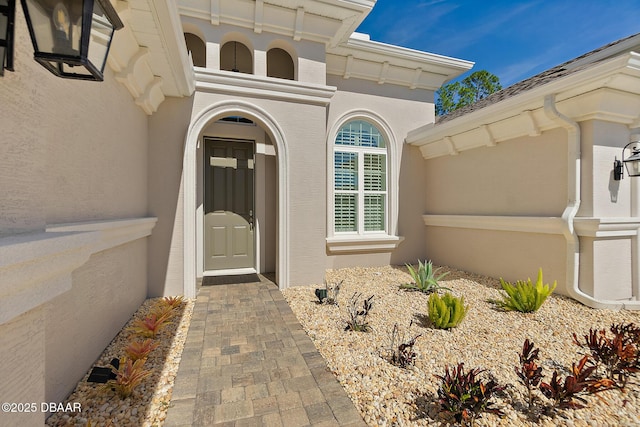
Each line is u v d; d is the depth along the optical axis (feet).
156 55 12.23
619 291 15.21
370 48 22.77
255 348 10.62
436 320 12.14
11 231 4.15
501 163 19.39
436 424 6.86
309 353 10.25
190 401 7.75
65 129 7.72
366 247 24.16
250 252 22.45
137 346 9.19
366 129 25.38
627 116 14.97
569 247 15.37
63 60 4.18
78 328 8.14
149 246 15.84
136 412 7.26
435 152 24.81
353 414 7.29
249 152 22.36
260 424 6.98
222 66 21.79
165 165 16.15
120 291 11.57
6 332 3.89
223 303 15.42
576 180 15.01
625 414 7.23
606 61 12.48
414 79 25.63
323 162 18.95
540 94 15.29
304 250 18.56
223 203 21.81
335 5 17.38
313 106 18.78
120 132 11.72
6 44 3.88
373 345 10.75
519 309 14.08
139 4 9.48
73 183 8.14
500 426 6.77
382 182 25.80
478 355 10.08
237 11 17.06
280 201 18.08
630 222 15.01
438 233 25.25
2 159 4.01
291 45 18.63
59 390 7.18
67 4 4.16
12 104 4.18
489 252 20.43
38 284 4.24
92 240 5.40
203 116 16.69
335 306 15.05
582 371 7.65
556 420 6.99
